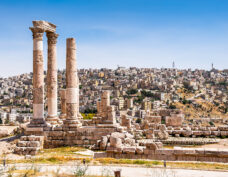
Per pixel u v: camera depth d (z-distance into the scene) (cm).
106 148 3111
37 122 3616
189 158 2789
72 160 2812
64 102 4547
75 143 3556
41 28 3609
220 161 2709
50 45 3962
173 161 2738
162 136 3819
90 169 2434
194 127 4203
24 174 2211
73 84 3669
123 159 2794
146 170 2380
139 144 3453
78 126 3609
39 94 3631
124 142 3228
